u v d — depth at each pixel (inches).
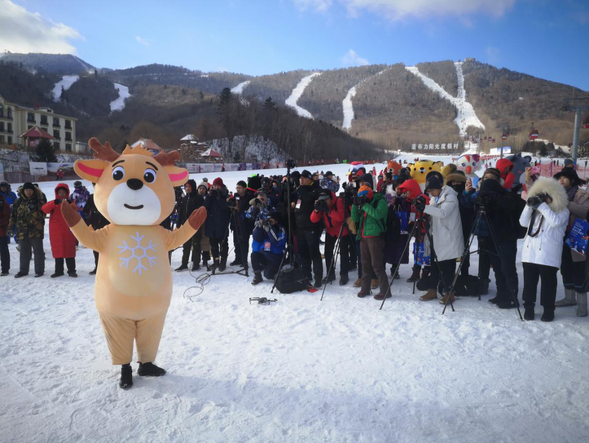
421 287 241.6
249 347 165.0
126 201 129.8
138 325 136.1
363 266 231.6
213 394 128.8
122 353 132.9
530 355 155.3
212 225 287.9
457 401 124.9
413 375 140.9
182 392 130.0
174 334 179.8
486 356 154.9
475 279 233.6
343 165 2060.8
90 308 216.7
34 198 285.9
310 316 201.2
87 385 134.3
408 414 118.3
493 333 176.1
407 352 159.2
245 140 3011.8
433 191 217.5
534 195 183.0
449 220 213.3
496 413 118.8
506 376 139.9
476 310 206.7
